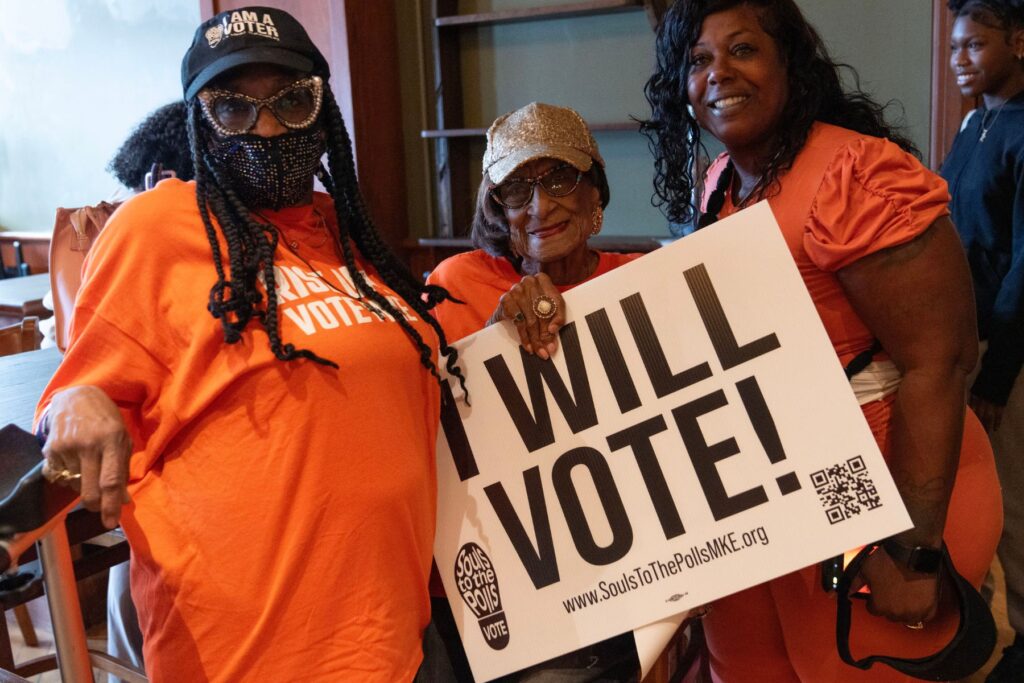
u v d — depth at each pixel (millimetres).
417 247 4094
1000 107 2281
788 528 1210
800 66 1367
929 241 1241
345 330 1075
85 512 1344
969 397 2291
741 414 1235
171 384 1030
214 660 1047
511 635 1317
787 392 1217
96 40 5086
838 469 1192
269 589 1035
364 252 1221
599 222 1542
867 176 1271
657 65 1548
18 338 2816
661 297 1271
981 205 2273
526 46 3805
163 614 1056
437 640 1301
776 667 1586
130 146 2111
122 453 909
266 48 1042
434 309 1596
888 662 1267
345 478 1052
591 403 1303
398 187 4031
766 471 1222
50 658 2070
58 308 2023
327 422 1042
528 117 1449
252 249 1055
